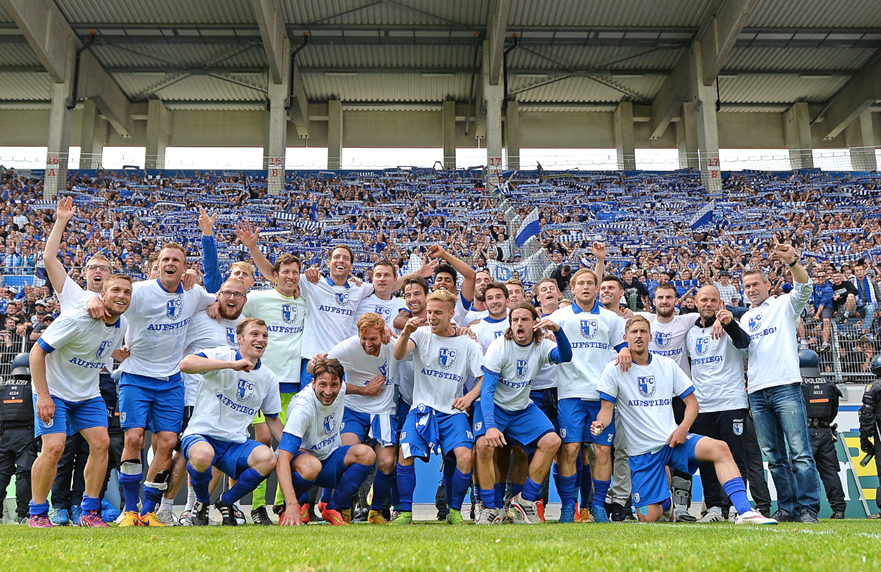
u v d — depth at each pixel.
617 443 5.99
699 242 18.17
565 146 28.45
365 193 22.17
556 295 6.28
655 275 14.50
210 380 4.75
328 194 21.97
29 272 13.38
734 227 19.42
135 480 4.88
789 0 21.47
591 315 5.59
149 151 26.72
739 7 20.11
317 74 25.80
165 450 4.95
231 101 27.72
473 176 24.41
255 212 20.03
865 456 7.29
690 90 23.61
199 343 5.54
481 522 4.95
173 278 5.10
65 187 21.50
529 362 5.11
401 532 3.42
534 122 28.52
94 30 22.81
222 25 22.58
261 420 5.90
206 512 4.84
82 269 13.38
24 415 6.21
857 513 7.57
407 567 1.86
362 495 6.35
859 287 11.26
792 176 23.94
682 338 6.02
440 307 5.09
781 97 27.67
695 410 4.74
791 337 5.07
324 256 17.06
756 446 5.80
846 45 23.88
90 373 4.54
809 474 4.80
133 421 4.90
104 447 4.59
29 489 6.26
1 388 6.27
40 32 20.91
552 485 7.70
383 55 24.61
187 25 22.58
